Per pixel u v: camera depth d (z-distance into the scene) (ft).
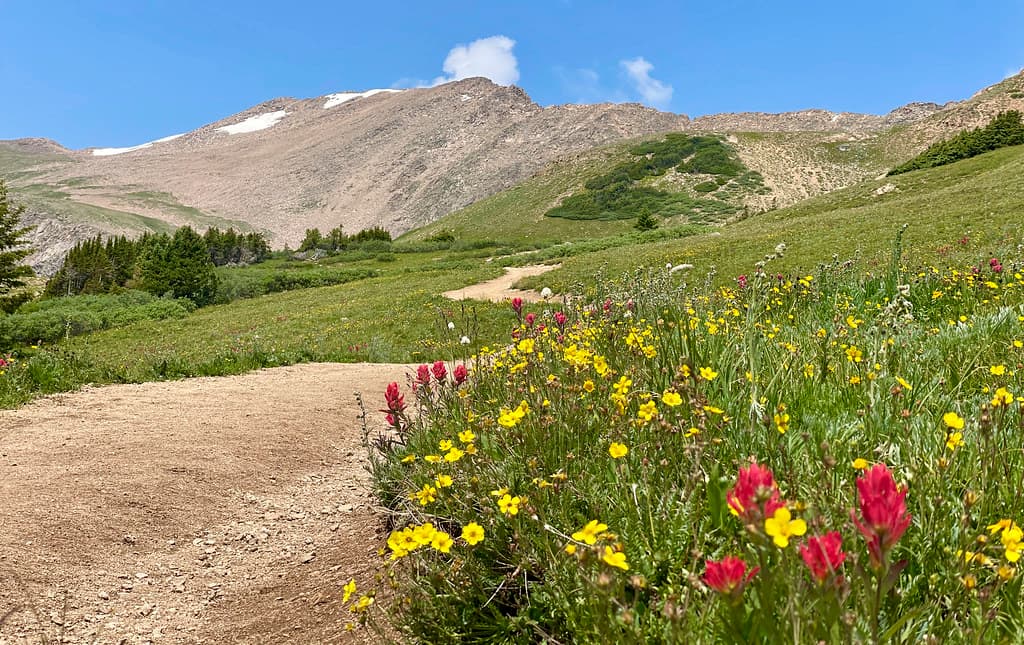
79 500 13.84
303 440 20.18
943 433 8.04
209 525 13.93
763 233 126.41
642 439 8.96
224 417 21.93
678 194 426.51
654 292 16.56
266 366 39.22
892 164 469.16
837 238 92.32
